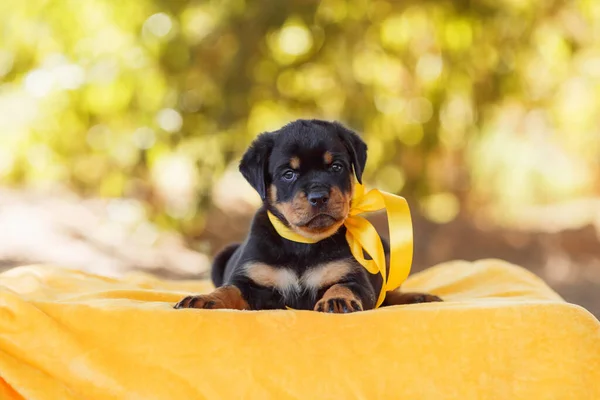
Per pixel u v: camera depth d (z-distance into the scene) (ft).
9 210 28.73
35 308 9.06
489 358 8.85
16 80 26.86
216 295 10.27
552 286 26.91
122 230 28.43
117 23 26.03
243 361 8.71
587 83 34.17
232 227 30.68
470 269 14.14
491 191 36.42
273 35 26.25
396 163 28.86
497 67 28.22
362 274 10.95
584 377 8.78
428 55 29.32
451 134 31.12
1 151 28.09
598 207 38.34
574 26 30.81
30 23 26.07
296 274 10.98
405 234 11.19
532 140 37.65
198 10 26.02
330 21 26.45
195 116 25.88
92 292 11.10
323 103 28.43
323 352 8.79
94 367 8.70
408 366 8.75
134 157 26.76
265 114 28.48
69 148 27.89
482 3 27.04
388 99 28.66
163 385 8.61
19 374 8.75
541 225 35.40
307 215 10.45
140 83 26.00
